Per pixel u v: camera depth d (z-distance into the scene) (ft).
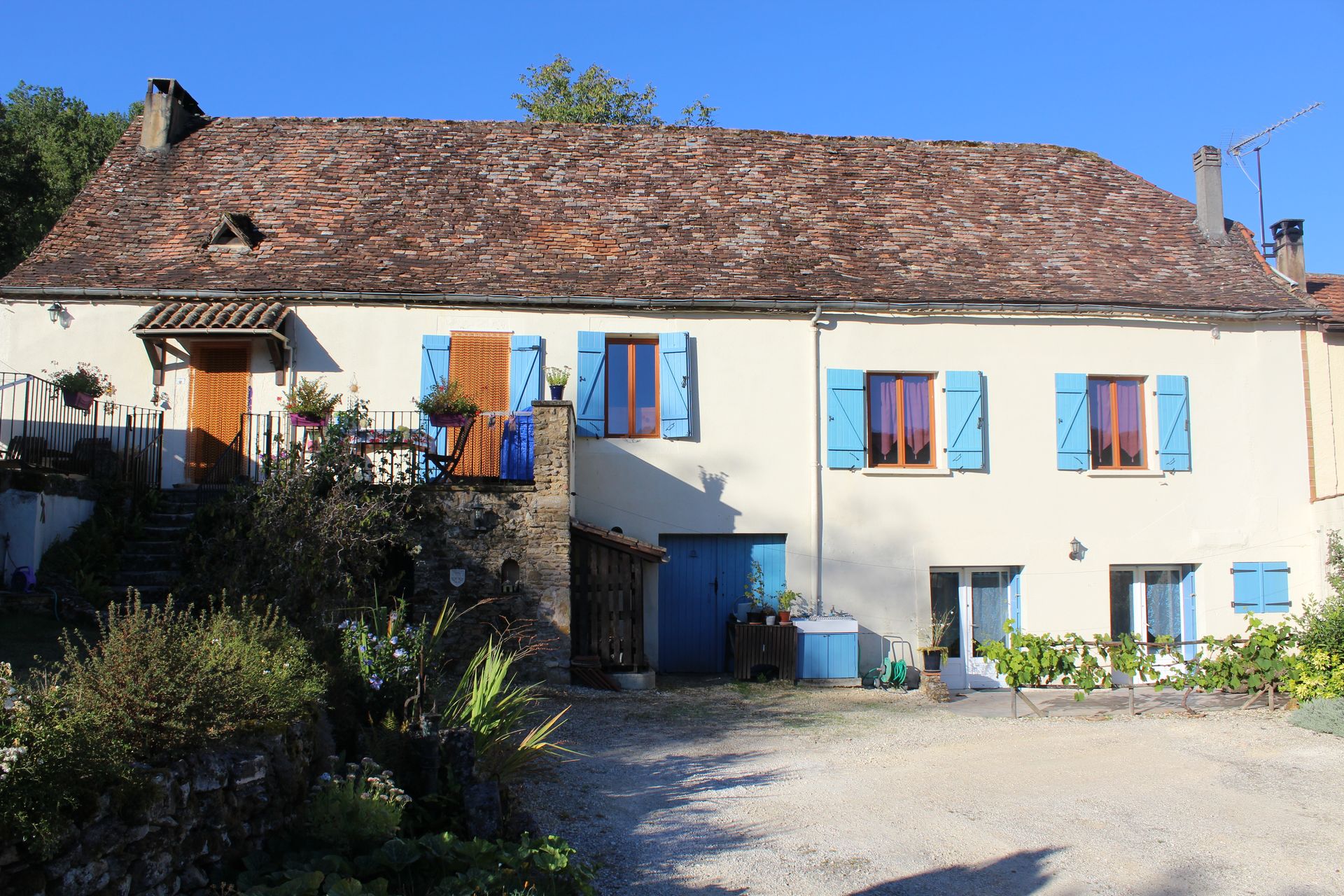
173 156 55.21
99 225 50.01
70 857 13.35
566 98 98.02
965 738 35.42
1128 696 46.60
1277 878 22.27
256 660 18.93
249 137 56.95
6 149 81.20
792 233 53.83
